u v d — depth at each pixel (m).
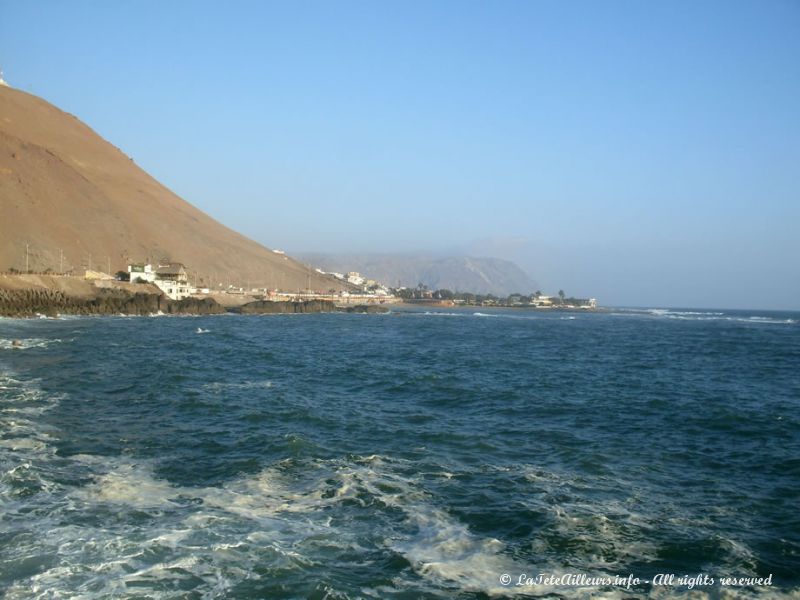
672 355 58.16
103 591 10.15
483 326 111.19
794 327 137.25
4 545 11.69
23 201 138.12
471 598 10.43
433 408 27.28
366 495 15.20
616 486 16.70
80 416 22.92
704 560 12.20
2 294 84.19
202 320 102.56
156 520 13.14
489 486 16.28
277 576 10.88
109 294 112.31
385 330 90.88
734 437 23.12
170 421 22.62
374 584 10.79
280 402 26.67
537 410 27.38
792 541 13.25
